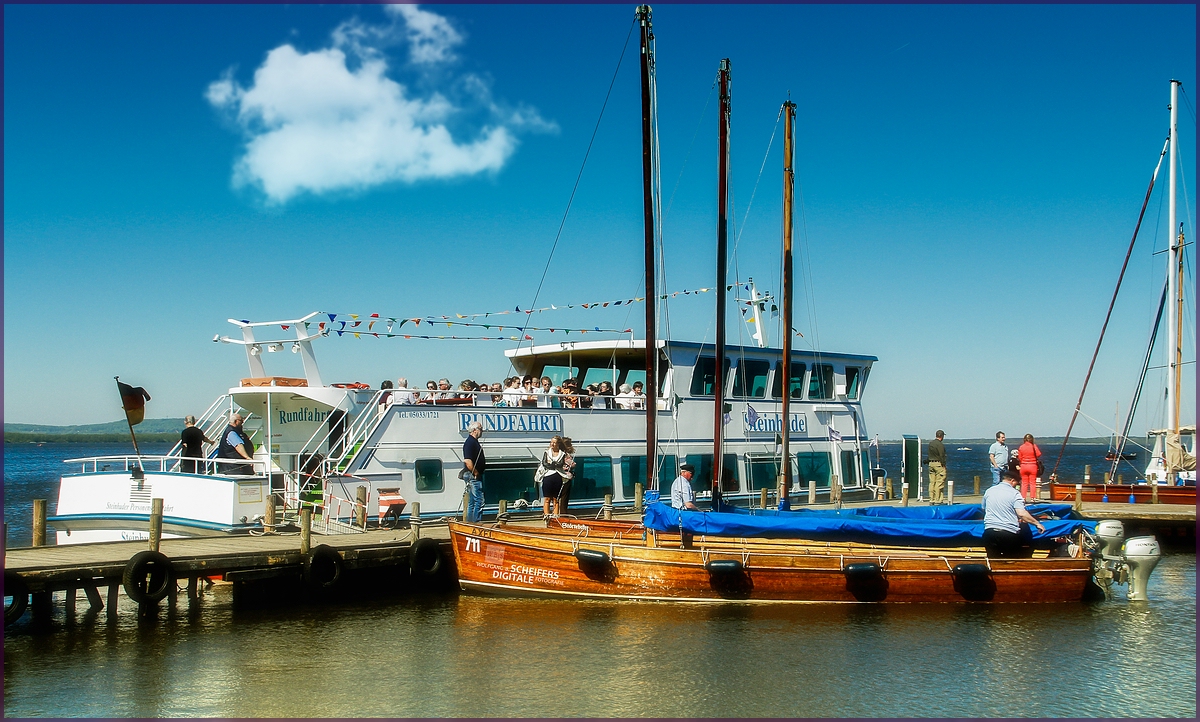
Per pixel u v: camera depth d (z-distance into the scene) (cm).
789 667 1438
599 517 2514
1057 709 1262
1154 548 1897
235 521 2067
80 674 1413
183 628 1700
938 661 1476
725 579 1850
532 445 2559
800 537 1933
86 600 1986
